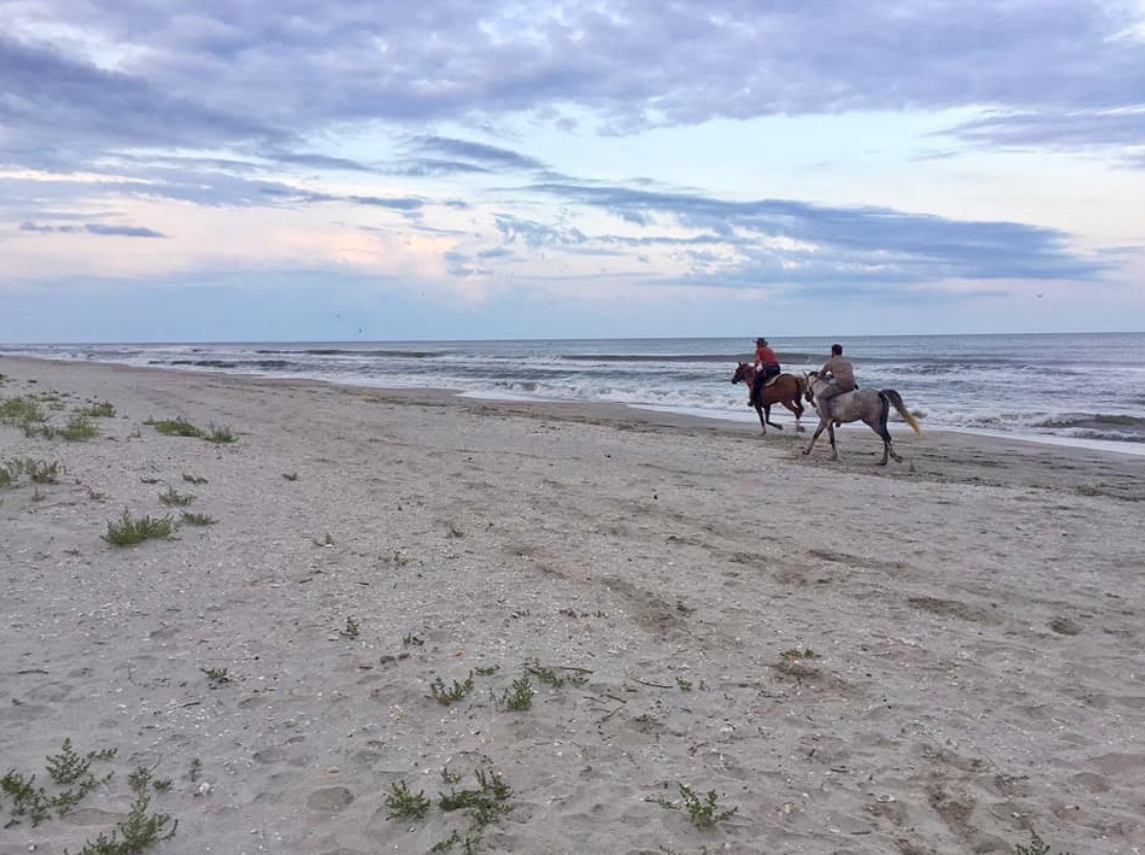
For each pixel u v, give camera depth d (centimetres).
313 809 398
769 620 665
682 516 1031
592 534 927
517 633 624
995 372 3925
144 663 554
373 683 533
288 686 527
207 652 575
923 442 1869
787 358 5712
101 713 485
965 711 513
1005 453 1692
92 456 1210
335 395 2922
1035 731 490
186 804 398
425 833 380
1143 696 534
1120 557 862
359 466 1326
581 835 379
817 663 580
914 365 4369
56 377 3572
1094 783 433
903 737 479
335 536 873
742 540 920
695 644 614
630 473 1343
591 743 463
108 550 779
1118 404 2597
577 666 568
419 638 605
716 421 2300
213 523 891
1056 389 3075
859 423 2244
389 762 441
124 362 6341
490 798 404
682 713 503
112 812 389
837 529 974
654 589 736
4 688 511
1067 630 658
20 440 1310
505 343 19388
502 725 481
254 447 1456
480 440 1714
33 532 809
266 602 674
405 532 904
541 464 1408
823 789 422
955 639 632
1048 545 909
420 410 2373
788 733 481
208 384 3344
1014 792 424
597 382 3816
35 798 392
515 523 966
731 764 444
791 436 1955
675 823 388
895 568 819
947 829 391
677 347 12512
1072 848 377
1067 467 1516
